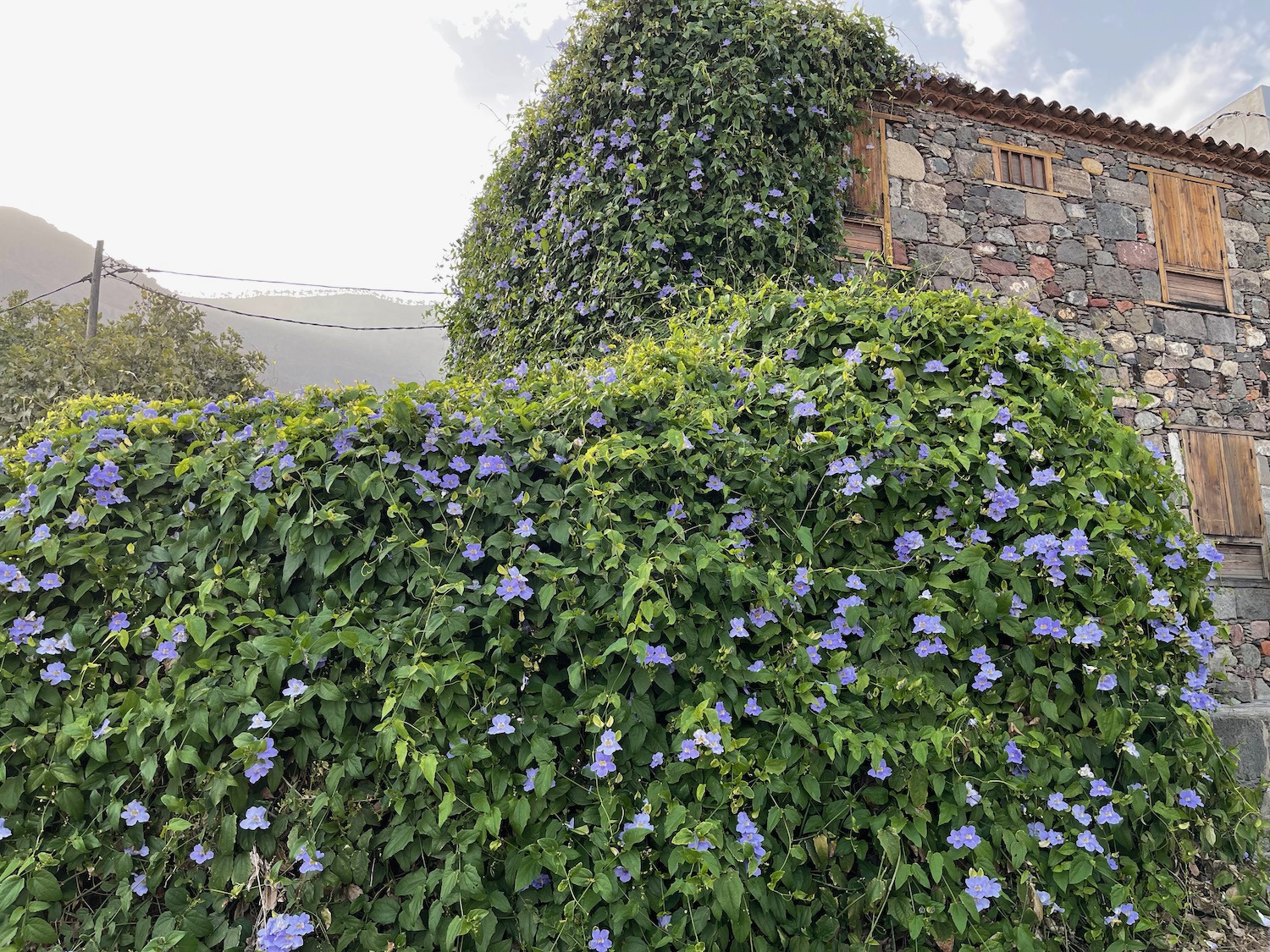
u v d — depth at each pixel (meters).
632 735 1.99
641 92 4.73
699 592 2.14
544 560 2.06
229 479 2.13
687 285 4.43
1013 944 1.97
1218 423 6.45
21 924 1.76
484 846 1.89
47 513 2.10
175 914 1.84
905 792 2.07
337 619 2.01
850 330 2.64
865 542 2.33
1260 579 6.29
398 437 2.24
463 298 6.50
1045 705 2.17
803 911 2.00
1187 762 2.30
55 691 2.00
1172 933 2.21
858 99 5.79
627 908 1.84
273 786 1.91
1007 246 6.12
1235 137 7.80
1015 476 2.44
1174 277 6.60
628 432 2.31
